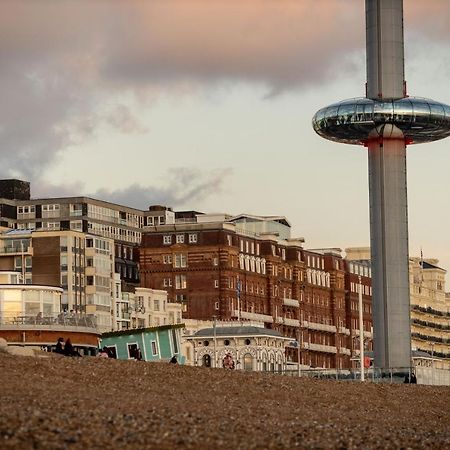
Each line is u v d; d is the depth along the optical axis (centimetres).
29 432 6950
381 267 19312
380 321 19275
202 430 7631
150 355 16650
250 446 7294
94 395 8894
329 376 17700
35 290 17988
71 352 12538
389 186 19475
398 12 19762
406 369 18062
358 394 11500
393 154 19562
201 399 9525
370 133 19788
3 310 17775
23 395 8419
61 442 6788
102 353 13150
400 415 10650
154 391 9662
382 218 19400
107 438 7000
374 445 7950
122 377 10100
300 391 10912
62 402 8206
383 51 19700
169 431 7425
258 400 10025
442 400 12144
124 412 8050
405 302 19275
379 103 19550
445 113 19725
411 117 19462
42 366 9944
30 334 17138
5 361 9962
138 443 6981
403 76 19862
